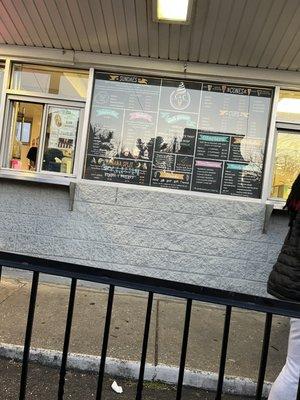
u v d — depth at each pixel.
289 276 2.51
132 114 5.39
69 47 5.24
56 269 2.12
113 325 4.22
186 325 2.08
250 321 4.71
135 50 5.12
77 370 3.51
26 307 4.47
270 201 5.27
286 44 4.65
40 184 5.33
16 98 5.47
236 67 5.21
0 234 5.38
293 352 2.59
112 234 5.30
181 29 4.57
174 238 5.25
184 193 5.30
